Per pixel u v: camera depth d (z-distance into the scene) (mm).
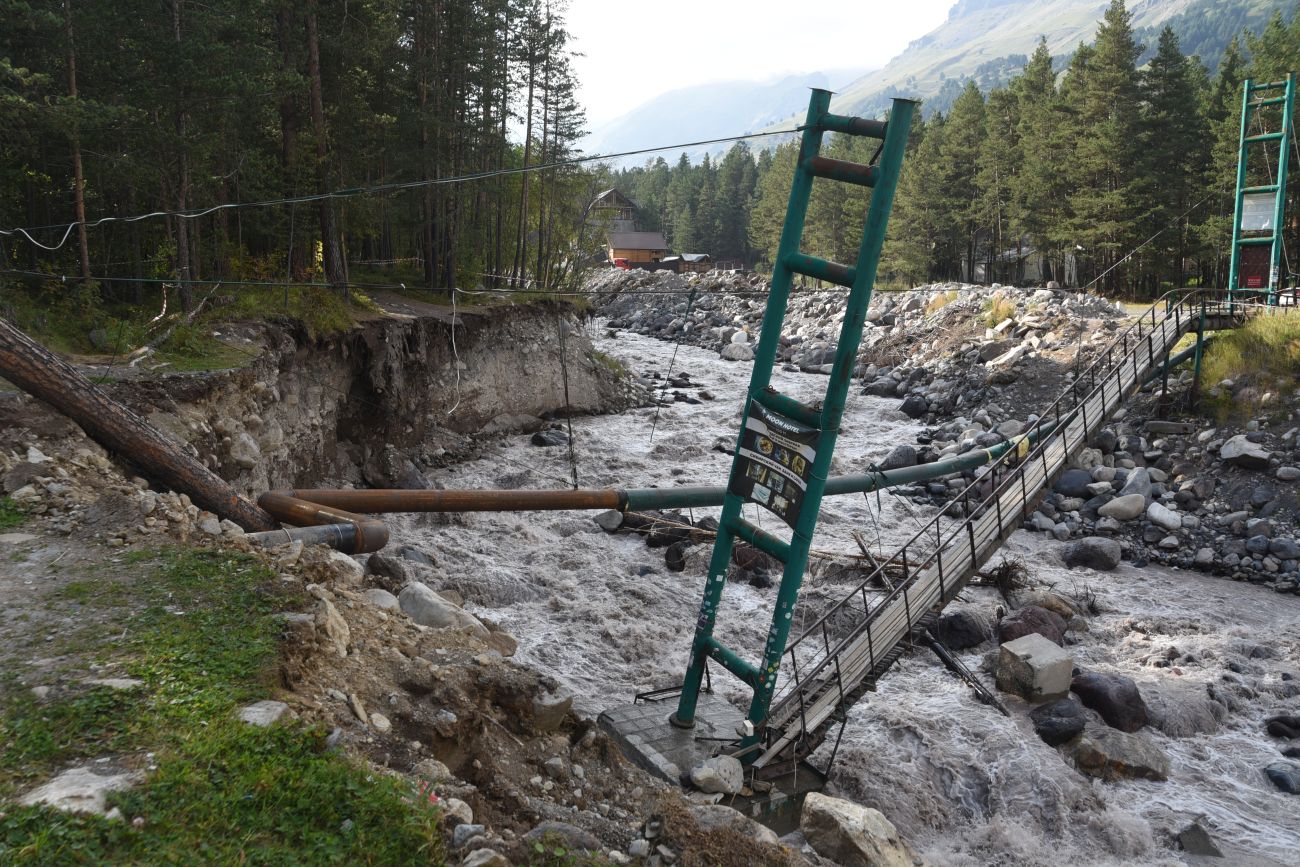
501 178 46125
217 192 31703
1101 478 27109
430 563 20188
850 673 13203
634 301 84125
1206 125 69000
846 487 19969
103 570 9594
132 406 17562
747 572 20688
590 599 19328
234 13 25406
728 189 144250
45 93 25062
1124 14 66688
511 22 45656
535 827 6914
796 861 7512
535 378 38750
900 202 89125
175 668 7410
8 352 12758
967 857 11492
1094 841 11703
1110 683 14602
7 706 6648
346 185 36781
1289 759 13867
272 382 22828
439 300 38219
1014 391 36750
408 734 7523
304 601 9023
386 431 29625
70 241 27734
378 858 5715
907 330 50625
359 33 33031
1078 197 67875
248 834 5590
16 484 11992
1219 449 27141
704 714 12625
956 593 16125
